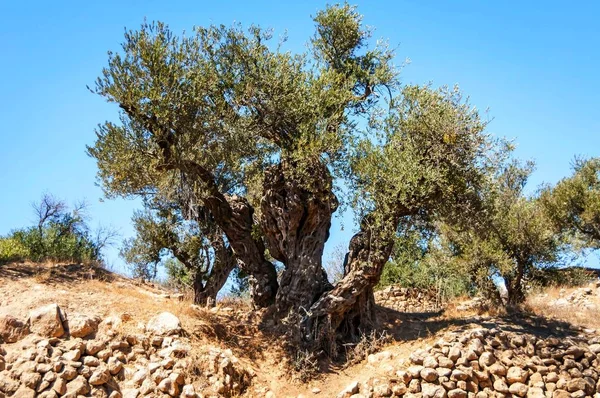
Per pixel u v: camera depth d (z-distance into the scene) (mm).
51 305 10734
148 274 19641
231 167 13852
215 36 14062
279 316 13266
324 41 15828
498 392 10617
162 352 10828
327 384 11570
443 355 11094
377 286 20688
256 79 13383
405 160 12688
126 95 12617
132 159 13227
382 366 11539
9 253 14203
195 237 17938
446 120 12898
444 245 20094
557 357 11164
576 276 21469
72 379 9711
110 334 10742
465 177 13266
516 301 18688
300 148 12484
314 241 13680
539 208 22969
